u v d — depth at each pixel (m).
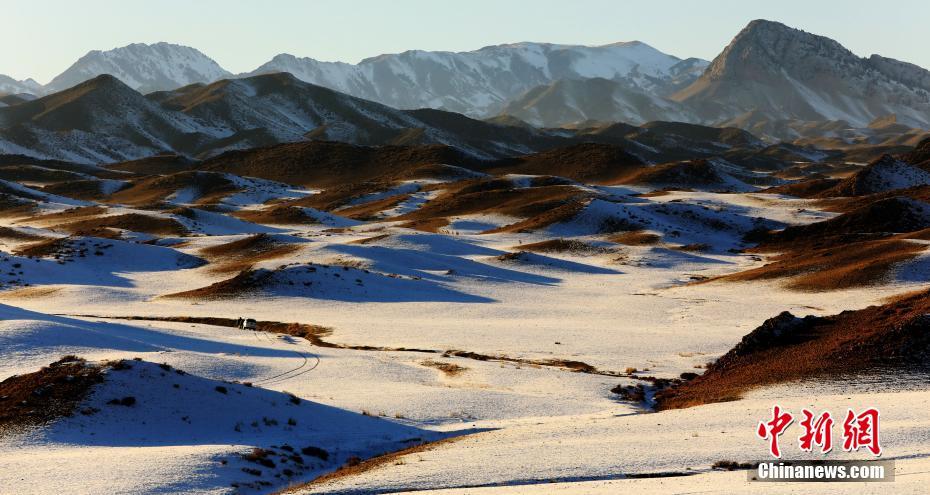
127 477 38.97
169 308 107.50
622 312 103.94
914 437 41.12
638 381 67.56
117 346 73.12
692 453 41.53
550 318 99.56
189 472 40.25
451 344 82.81
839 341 65.81
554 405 58.66
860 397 52.41
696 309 104.62
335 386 64.31
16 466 40.75
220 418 50.88
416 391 62.62
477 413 56.75
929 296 73.00
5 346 69.31
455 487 38.09
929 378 56.50
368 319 98.50
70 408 49.12
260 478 41.44
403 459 43.66
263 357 75.12
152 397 51.31
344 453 47.53
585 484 37.22
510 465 40.91
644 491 34.94
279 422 51.88
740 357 69.69
